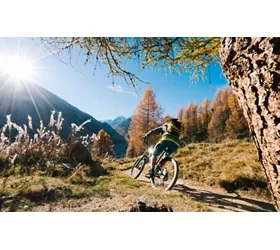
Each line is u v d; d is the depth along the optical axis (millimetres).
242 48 1327
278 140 1150
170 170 6500
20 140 5117
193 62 3094
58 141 5961
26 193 2826
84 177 4430
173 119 4742
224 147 9406
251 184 4715
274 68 1126
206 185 5195
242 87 1401
